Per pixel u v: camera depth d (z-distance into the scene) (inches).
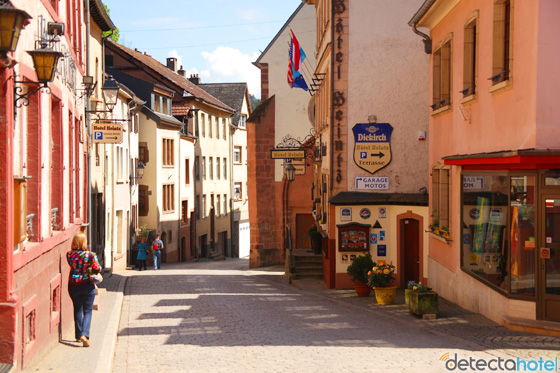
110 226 1375.5
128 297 812.0
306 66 1531.7
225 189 2551.7
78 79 613.3
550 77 470.6
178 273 1317.7
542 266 489.4
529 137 482.9
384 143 925.2
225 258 2448.3
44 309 401.7
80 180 608.1
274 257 1561.3
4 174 304.2
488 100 577.0
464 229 642.8
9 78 302.0
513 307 507.2
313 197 1357.0
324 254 1008.9
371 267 805.2
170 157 1909.4
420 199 877.8
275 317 624.7
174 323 594.9
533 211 490.6
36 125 374.0
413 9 920.3
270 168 1558.8
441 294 745.0
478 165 589.6
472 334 494.0
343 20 926.4
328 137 978.7
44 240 391.9
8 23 268.1
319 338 499.5
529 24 483.2
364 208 898.7
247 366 400.5
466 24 642.8
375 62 925.2
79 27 662.5
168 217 1889.8
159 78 2048.5
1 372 296.5
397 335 507.8
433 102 783.7
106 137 864.3
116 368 404.8
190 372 389.1
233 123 2701.8
